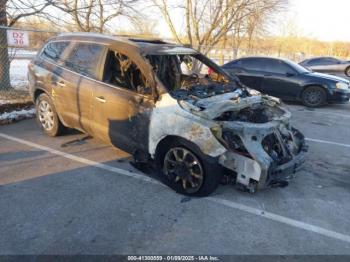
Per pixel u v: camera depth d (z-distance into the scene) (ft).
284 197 13.47
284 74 33.88
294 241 10.64
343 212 12.55
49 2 29.19
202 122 12.16
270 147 13.01
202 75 18.57
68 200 12.58
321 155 18.74
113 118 14.97
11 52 29.96
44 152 17.28
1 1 27.63
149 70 13.62
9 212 11.63
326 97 32.35
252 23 60.23
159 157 13.84
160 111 13.15
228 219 11.68
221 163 12.41
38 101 19.79
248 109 13.89
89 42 16.51
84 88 16.08
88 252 9.73
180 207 12.35
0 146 17.97
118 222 11.26
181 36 52.16
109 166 15.75
